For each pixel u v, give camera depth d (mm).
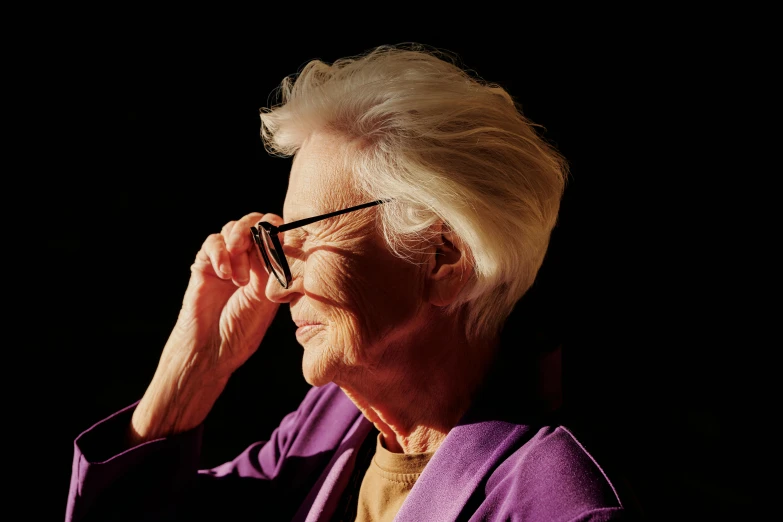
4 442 2953
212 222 4574
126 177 4801
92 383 3324
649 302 3809
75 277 4035
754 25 4523
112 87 5258
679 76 4613
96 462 1288
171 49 5273
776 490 2832
